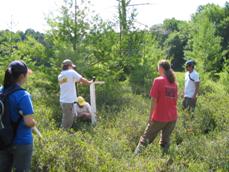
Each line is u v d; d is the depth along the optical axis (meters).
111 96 13.63
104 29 14.83
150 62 18.48
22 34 16.23
